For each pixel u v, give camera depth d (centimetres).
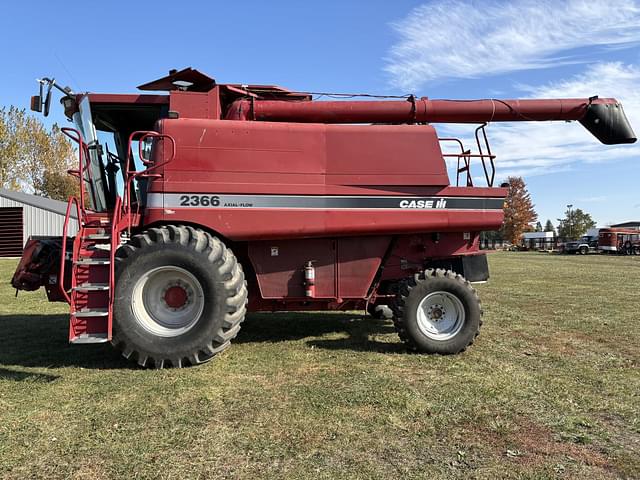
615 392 408
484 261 606
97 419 349
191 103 555
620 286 1276
